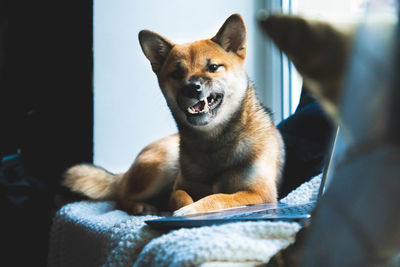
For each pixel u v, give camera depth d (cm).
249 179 136
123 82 234
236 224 70
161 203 171
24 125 219
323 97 47
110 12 231
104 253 104
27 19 220
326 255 37
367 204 34
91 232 127
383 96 34
